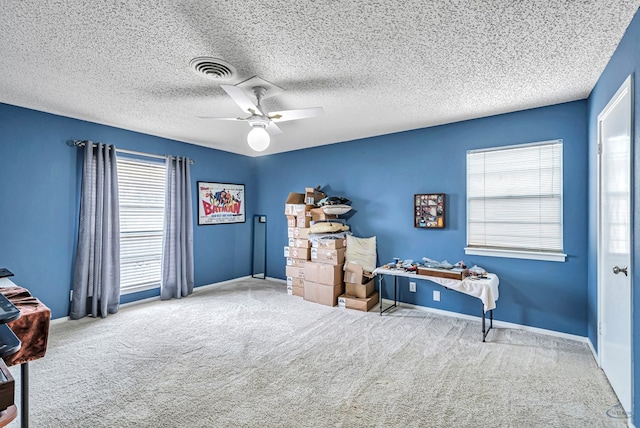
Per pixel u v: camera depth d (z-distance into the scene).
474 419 1.87
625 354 1.92
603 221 2.40
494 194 3.39
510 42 1.95
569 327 2.99
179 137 4.39
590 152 2.76
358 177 4.46
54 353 2.70
